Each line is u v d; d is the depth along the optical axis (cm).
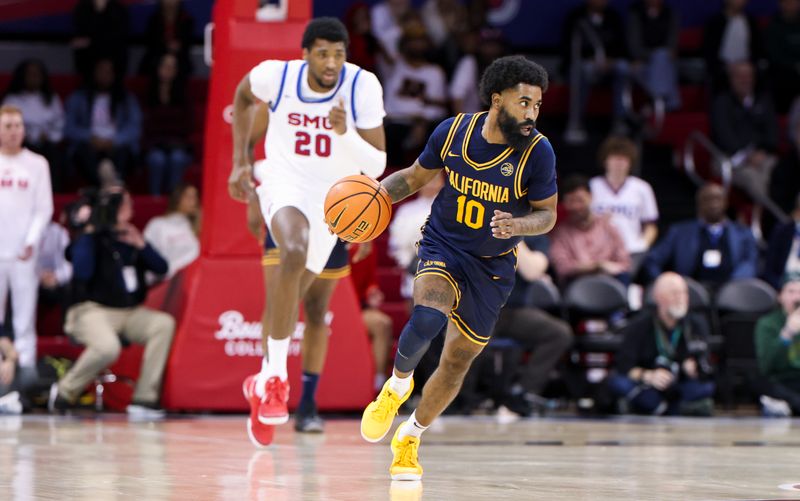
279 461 1423
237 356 2261
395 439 1230
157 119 3556
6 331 2394
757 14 4456
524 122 1147
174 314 2377
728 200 3666
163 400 2288
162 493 1091
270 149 1664
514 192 1177
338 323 2281
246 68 2208
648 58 3825
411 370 1198
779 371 2614
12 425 2012
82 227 2373
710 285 2881
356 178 1241
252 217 1727
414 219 2612
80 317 2334
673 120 3975
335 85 1642
